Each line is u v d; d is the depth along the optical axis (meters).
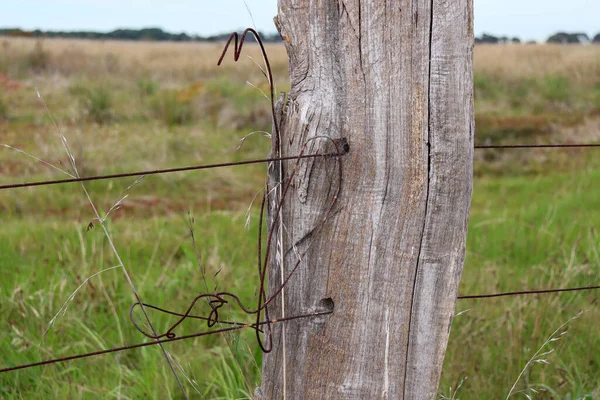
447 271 1.73
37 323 3.50
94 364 3.31
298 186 1.74
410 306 1.75
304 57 1.69
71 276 4.02
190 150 9.27
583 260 4.35
